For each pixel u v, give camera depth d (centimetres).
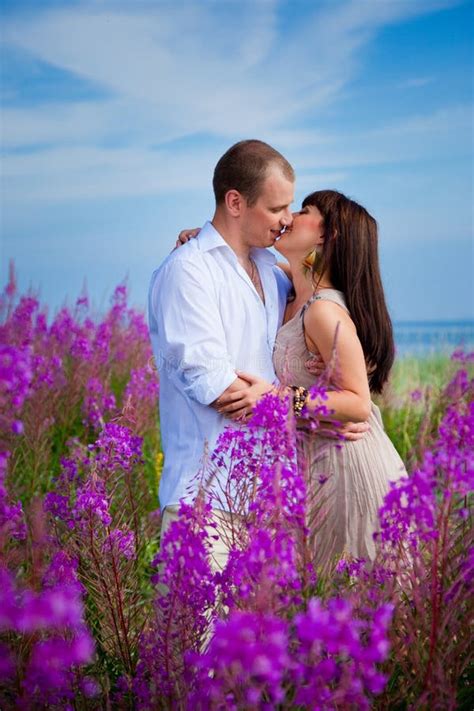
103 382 698
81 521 314
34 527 260
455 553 245
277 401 263
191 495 333
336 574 276
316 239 366
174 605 238
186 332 341
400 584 262
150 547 423
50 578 265
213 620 252
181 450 350
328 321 344
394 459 363
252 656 170
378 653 179
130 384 614
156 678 240
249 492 290
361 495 344
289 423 258
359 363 345
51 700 228
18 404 209
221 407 337
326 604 238
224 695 195
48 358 666
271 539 219
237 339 353
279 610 208
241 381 335
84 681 247
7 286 650
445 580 241
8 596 188
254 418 264
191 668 223
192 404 347
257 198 349
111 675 286
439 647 234
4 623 178
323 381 339
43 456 502
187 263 347
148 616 316
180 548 228
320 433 343
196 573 230
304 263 372
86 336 758
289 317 387
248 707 186
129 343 818
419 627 243
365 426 355
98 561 309
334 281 369
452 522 242
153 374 652
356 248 364
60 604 179
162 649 246
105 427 322
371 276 368
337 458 344
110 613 306
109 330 698
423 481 220
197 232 387
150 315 376
